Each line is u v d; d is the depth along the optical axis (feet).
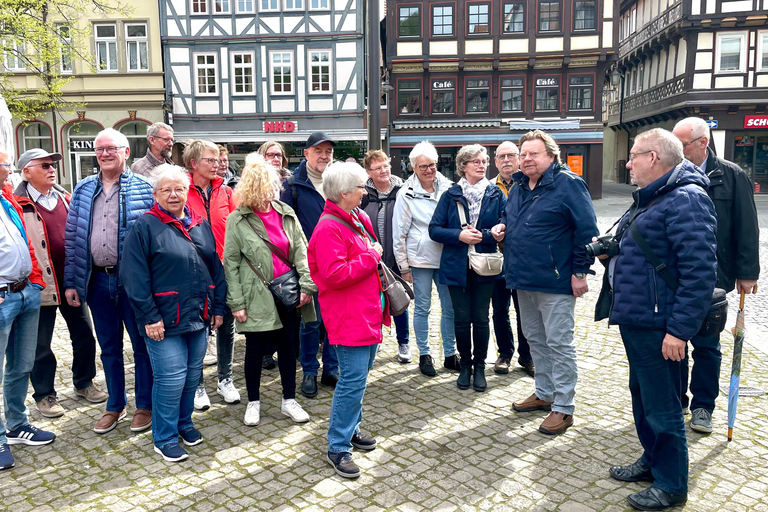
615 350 18.16
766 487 10.23
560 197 12.29
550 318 12.53
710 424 12.40
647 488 10.05
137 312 11.03
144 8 73.31
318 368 15.94
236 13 73.97
